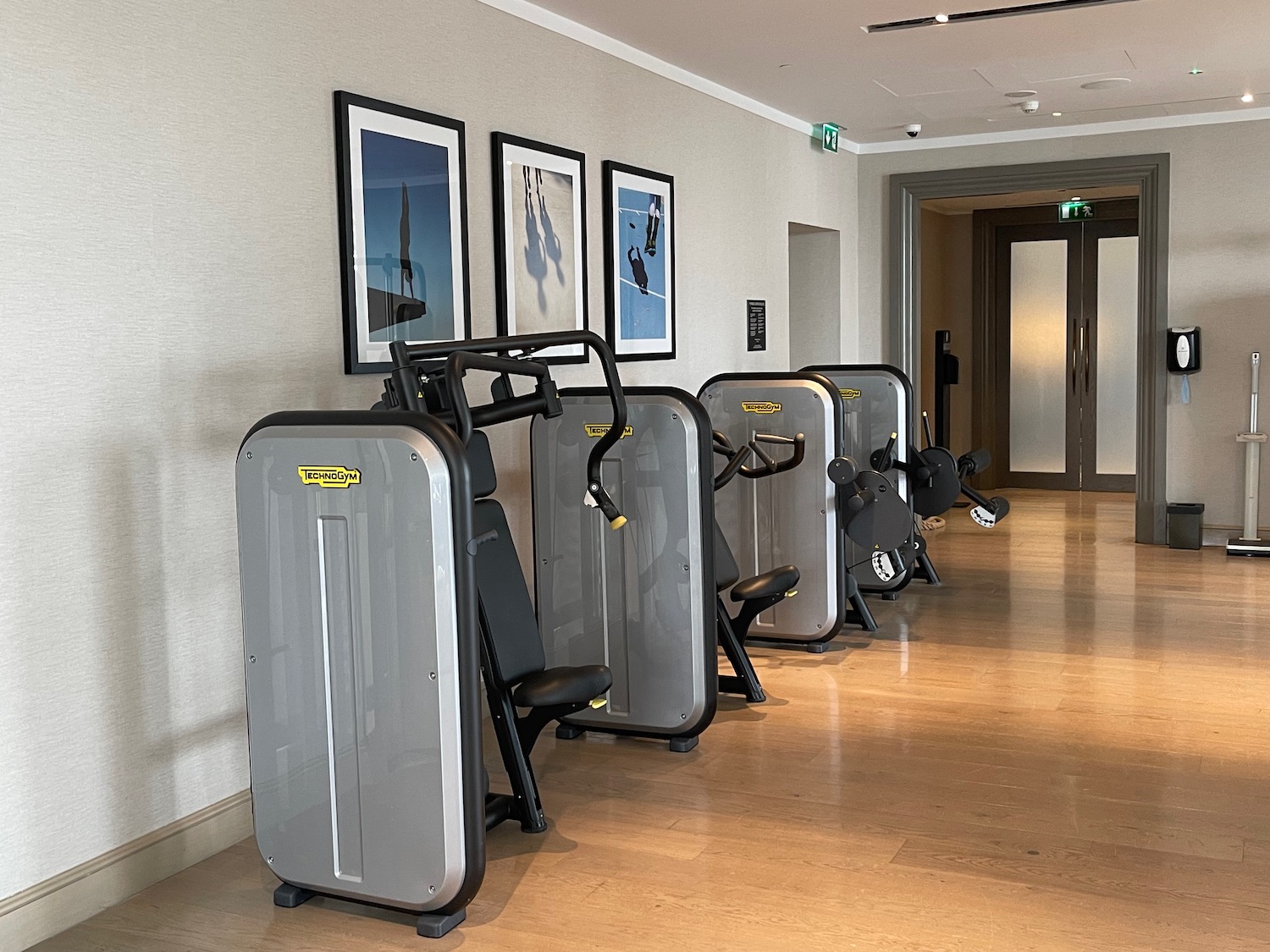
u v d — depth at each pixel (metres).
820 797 3.69
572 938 2.84
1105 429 10.80
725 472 4.53
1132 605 6.21
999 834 3.38
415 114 4.16
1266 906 2.90
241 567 2.94
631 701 4.16
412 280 4.18
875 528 5.28
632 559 4.10
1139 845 3.28
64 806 3.00
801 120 7.71
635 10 5.06
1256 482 7.59
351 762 2.87
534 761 4.10
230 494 3.46
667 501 4.02
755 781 3.84
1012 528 8.88
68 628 2.99
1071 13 5.24
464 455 2.73
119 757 3.14
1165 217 7.87
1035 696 4.68
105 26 3.04
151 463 3.21
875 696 4.73
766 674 5.09
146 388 3.19
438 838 2.78
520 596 3.59
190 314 3.32
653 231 5.89
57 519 2.96
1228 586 6.64
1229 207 7.72
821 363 8.65
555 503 4.20
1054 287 10.83
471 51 4.53
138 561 3.18
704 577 4.02
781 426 5.19
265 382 3.58
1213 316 7.83
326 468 2.80
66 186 2.95
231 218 3.45
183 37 3.27
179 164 3.27
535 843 3.39
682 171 6.21
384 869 2.87
